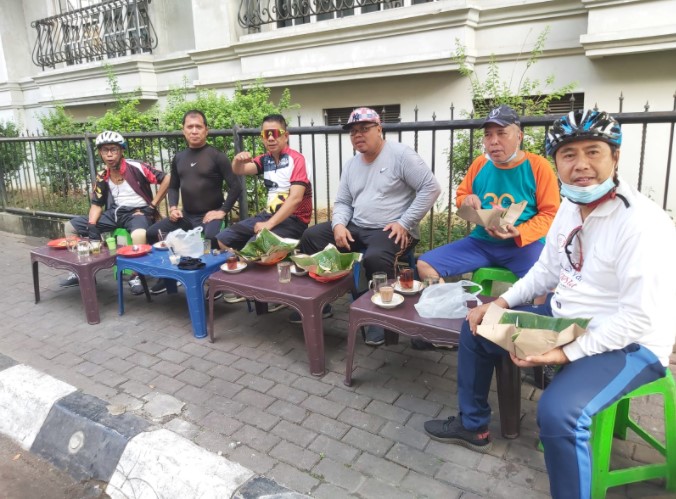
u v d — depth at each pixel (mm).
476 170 3336
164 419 2828
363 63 6457
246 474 2312
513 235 2979
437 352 3451
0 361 3549
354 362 3355
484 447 2432
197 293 3779
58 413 2926
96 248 4426
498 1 5711
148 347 3729
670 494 2125
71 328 4133
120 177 5113
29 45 11461
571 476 1813
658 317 1770
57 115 9242
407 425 2678
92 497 2510
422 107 6500
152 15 8977
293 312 4051
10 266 5934
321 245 4043
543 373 2883
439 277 3229
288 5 7102
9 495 2549
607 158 1826
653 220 1790
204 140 4711
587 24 5238
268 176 4430
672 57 4906
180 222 4883
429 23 5922
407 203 3787
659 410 2695
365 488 2260
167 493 2361
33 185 7398
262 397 3006
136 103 8359
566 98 5605
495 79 5613
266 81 7414
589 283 1973
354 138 3660
